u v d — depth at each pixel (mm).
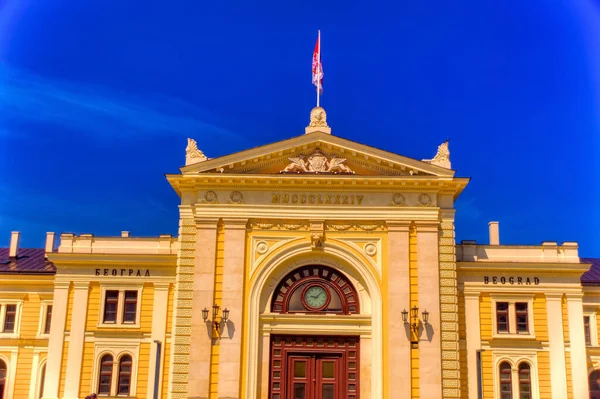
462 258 41031
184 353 36438
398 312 36312
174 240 42406
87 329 41031
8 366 44406
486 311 40406
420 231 37562
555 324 40094
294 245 37656
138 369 40406
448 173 37719
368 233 37781
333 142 38406
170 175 38438
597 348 43438
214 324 36312
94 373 40312
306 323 37094
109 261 41750
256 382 35906
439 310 36406
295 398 36594
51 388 40031
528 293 40562
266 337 36969
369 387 36250
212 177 37969
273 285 37844
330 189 38156
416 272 37000
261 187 38156
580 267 40469
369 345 36750
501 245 41375
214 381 35688
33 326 45125
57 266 41969
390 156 38062
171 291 41469
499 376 39500
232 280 36969
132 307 41594
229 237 37656
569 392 39188
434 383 35344
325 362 37094
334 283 38125
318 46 42250
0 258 50688
